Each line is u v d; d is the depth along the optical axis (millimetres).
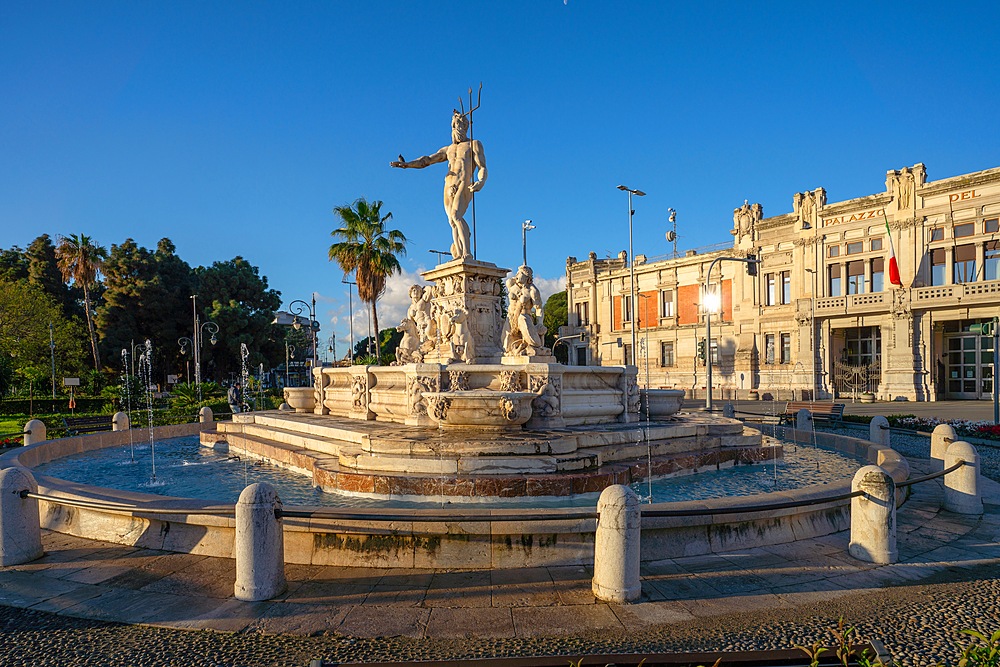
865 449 12086
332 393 14688
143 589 5465
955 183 33188
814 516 6902
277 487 9125
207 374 62312
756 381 42219
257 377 62219
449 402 9461
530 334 11211
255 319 59375
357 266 33094
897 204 35656
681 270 47906
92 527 7027
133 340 54094
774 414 23391
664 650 4211
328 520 5773
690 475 10047
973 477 7934
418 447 8672
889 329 35438
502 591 5266
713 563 5922
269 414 15500
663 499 8273
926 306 33531
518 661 3305
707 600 5082
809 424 18438
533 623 4656
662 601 5051
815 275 39312
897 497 8117
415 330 14438
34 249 56906
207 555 6293
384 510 5914
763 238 42438
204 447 15094
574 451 8969
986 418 23391
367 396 12836
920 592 5266
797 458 12195
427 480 7910
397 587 5391
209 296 60844
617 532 5070
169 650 4355
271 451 11680
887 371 35531
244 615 4887
